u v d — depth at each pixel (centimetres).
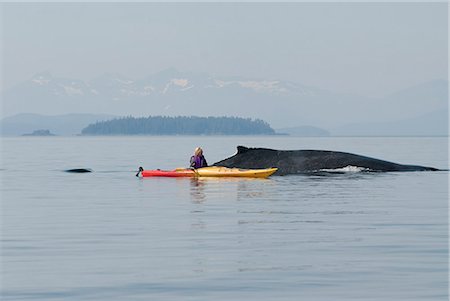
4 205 4191
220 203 4219
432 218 3522
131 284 2108
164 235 2986
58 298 1959
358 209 3891
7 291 2038
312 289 2036
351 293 1991
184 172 6412
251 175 6266
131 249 2661
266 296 1962
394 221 3406
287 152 6869
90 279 2175
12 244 2784
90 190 5184
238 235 2980
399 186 5316
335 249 2642
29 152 14350
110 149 16538
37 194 4884
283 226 3238
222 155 11944
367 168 6669
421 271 2261
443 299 1928
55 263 2412
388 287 2055
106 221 3438
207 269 2303
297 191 4934
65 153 13575
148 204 4200
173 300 1927
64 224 3344
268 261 2423
